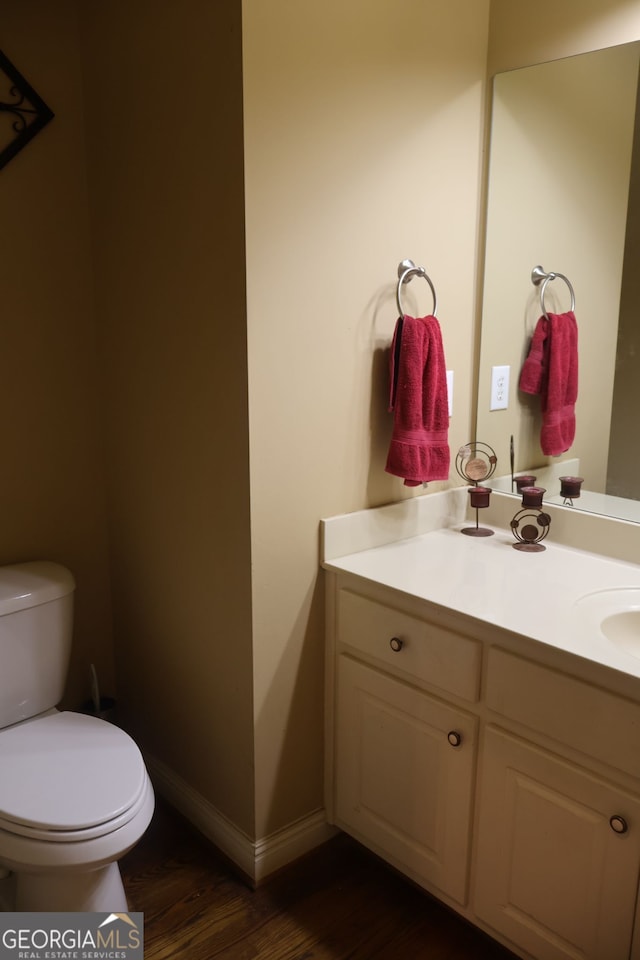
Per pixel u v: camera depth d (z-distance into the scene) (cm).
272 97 153
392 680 173
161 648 211
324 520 182
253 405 163
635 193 170
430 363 183
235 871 192
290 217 161
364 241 176
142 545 210
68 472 215
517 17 186
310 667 190
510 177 194
